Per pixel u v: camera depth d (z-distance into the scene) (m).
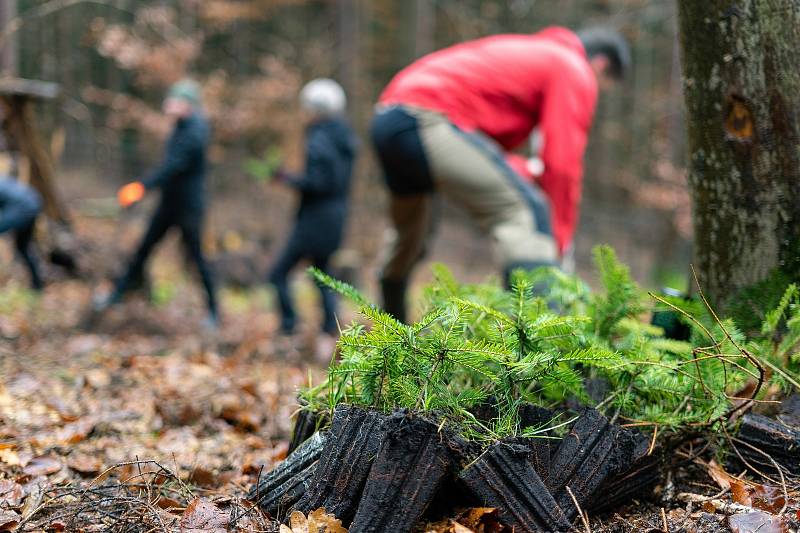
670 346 1.93
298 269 9.80
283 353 4.98
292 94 13.38
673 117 12.67
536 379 1.74
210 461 2.36
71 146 14.06
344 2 13.91
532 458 1.65
